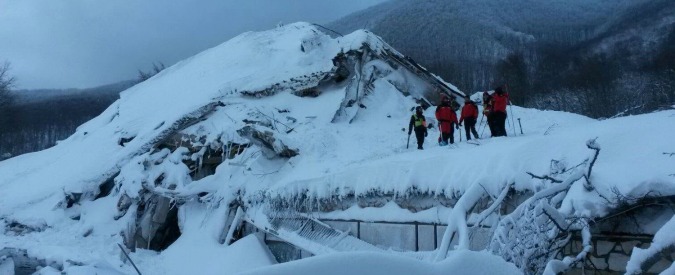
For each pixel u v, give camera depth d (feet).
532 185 33.47
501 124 52.54
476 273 12.98
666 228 16.28
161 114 92.63
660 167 27.63
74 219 75.41
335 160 58.39
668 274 14.88
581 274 29.60
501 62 222.89
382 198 44.88
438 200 40.22
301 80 82.58
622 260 28.35
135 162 73.31
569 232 27.04
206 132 76.18
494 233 25.55
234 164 64.85
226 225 60.29
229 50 109.91
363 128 71.67
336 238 45.93
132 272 54.49
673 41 198.08
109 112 114.11
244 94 84.23
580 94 166.91
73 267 42.75
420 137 56.59
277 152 62.28
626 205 27.48
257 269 11.48
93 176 79.46
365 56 80.64
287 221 52.60
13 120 206.69
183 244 61.26
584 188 28.37
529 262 24.29
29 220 76.54
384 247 43.16
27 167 101.50
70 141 108.78
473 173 37.45
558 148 34.45
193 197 65.51
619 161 30.25
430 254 26.05
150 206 68.64
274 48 103.30
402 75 83.76
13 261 55.93
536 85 194.39
